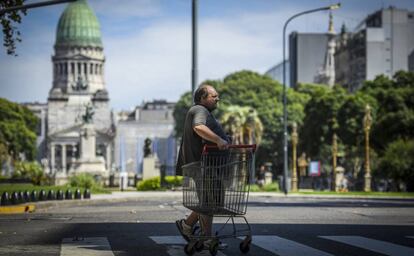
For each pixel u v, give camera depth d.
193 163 15.40
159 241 18.41
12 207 40.91
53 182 99.31
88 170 144.50
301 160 128.12
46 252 16.44
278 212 33.38
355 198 65.44
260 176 132.38
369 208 38.69
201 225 15.72
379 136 126.12
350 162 146.38
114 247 17.14
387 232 20.92
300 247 16.72
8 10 38.03
